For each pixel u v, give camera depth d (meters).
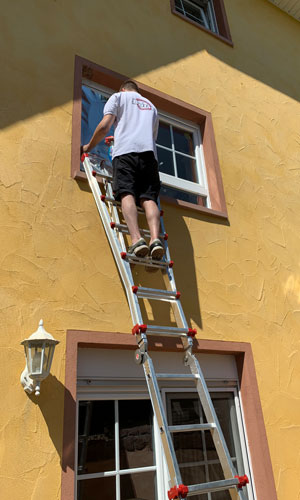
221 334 3.23
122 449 2.61
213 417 2.15
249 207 4.12
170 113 4.29
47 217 2.82
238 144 4.48
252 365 3.27
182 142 4.37
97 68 3.75
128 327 2.79
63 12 3.78
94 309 2.71
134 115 3.05
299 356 3.60
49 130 3.14
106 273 2.87
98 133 2.96
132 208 2.72
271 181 4.50
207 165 4.20
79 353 2.64
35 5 3.62
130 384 2.77
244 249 3.80
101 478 2.47
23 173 2.87
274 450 3.07
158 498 2.59
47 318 2.52
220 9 5.54
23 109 3.10
